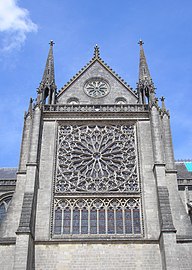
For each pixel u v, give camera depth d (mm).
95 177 51219
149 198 48500
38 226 46250
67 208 48625
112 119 55906
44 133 54375
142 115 56312
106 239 45000
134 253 44125
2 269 42344
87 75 62656
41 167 51156
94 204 48875
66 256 43906
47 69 62938
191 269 41719
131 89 61219
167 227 43312
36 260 43594
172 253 41438
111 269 43219
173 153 52375
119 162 52531
